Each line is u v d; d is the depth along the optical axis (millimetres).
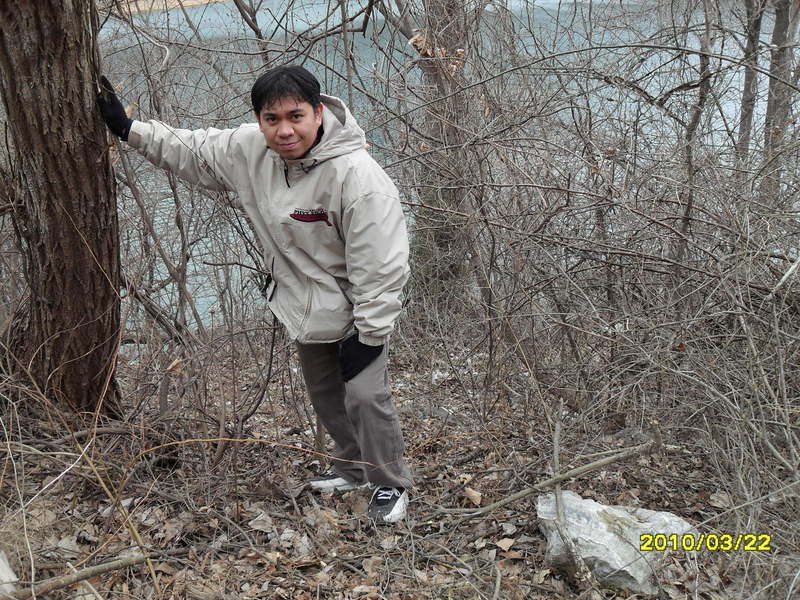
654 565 2656
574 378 3832
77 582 2242
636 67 4230
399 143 4422
